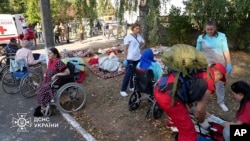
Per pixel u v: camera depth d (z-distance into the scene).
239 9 9.12
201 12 10.43
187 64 3.15
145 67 4.89
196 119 3.77
